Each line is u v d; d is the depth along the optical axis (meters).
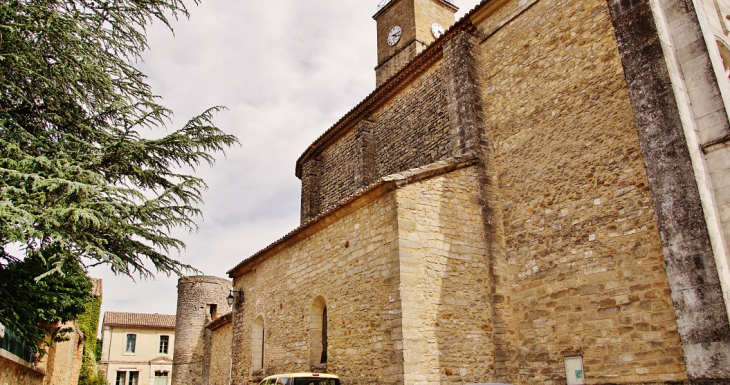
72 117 10.96
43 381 18.72
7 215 8.04
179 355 41.03
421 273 11.20
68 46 10.48
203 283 42.88
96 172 10.23
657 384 8.91
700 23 9.48
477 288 11.73
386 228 11.73
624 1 10.30
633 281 9.68
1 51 9.78
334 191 20.16
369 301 11.91
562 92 11.86
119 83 11.65
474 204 12.45
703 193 8.56
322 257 14.48
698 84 9.27
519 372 11.28
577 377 10.19
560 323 10.77
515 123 12.83
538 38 12.76
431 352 10.72
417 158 15.59
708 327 8.04
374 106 18.00
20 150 9.54
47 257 9.60
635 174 10.05
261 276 18.64
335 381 11.35
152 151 11.16
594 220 10.59
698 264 8.33
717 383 7.78
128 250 10.49
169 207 10.60
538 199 11.86
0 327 8.79
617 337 9.70
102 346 52.53
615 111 10.65
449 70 14.35
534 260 11.62
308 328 14.55
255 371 17.59
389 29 28.08
